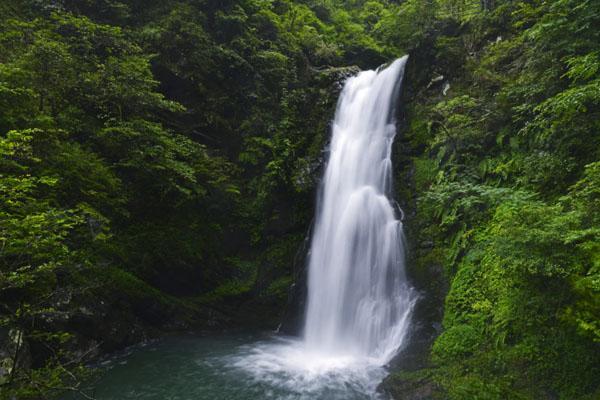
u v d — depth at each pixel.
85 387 8.22
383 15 26.53
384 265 11.59
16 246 5.83
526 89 9.28
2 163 6.61
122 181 12.73
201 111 16.75
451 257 9.86
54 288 8.77
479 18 14.02
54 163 9.45
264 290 14.69
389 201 12.84
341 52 22.84
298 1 25.00
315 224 15.02
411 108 14.84
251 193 17.00
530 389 6.02
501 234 6.35
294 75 19.53
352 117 17.11
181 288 13.80
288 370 9.43
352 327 11.42
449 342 7.89
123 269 11.84
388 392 7.66
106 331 10.11
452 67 14.23
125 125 12.38
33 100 9.77
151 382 8.65
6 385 5.63
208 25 17.56
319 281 13.28
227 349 11.08
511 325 6.99
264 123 17.66
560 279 5.94
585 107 7.22
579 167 7.80
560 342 6.11
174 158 14.52
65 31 12.95
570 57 8.20
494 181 10.20
